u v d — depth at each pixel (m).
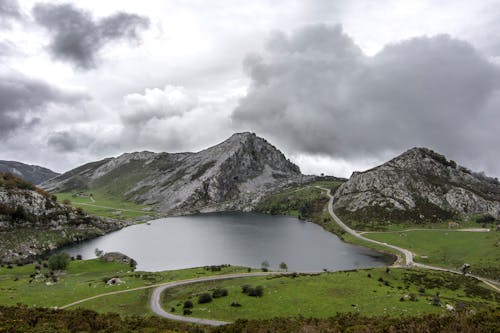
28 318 45.50
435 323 36.31
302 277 114.19
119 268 163.38
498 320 33.72
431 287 111.69
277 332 42.06
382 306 80.56
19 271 147.75
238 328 46.16
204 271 139.50
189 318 76.75
